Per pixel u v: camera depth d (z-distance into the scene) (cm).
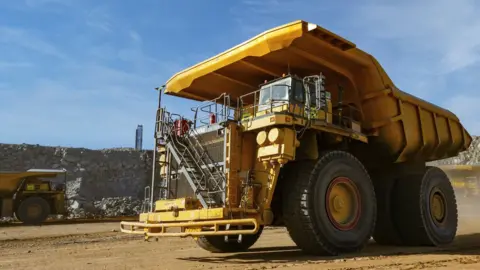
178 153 830
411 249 906
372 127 943
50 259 782
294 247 966
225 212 686
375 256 745
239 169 742
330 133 807
